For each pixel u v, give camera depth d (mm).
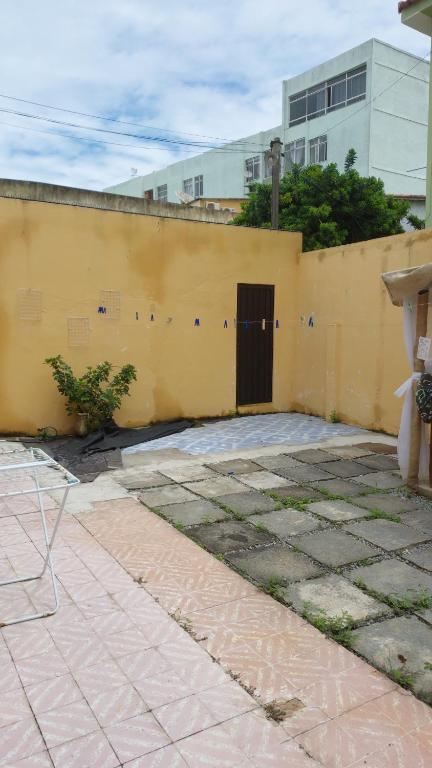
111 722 2248
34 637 2834
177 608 3125
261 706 2346
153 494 5105
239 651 2732
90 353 7668
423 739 2180
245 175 25625
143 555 3805
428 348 4980
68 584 3385
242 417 8992
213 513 4621
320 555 3836
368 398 7992
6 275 7039
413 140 21203
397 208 14078
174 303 8273
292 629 2936
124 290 7844
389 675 2561
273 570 3604
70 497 4992
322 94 21594
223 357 8797
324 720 2271
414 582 3469
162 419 8344
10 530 4215
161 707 2334
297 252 9305
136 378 7836
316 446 7043
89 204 13203
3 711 2303
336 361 8477
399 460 5395
